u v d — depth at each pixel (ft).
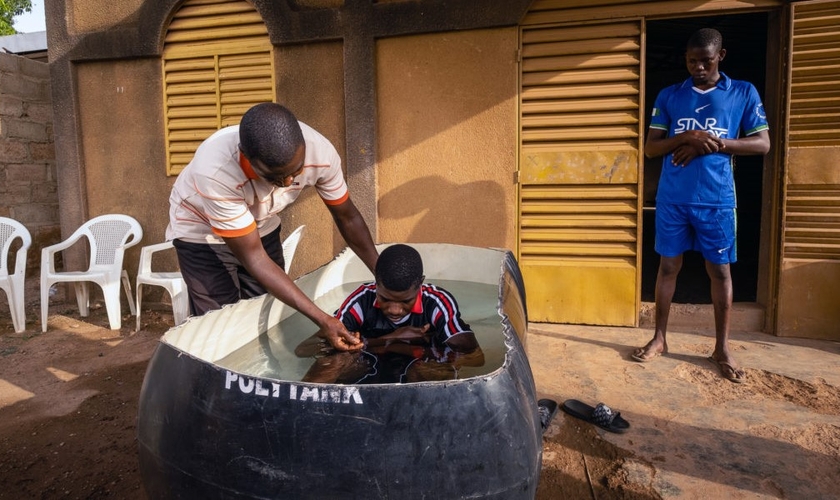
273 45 15.03
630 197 13.57
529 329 13.89
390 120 14.57
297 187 8.09
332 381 6.48
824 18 12.00
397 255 7.06
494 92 13.89
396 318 7.95
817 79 12.23
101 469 8.07
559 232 14.08
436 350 7.59
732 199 10.49
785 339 12.84
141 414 5.16
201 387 4.68
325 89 14.88
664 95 11.03
